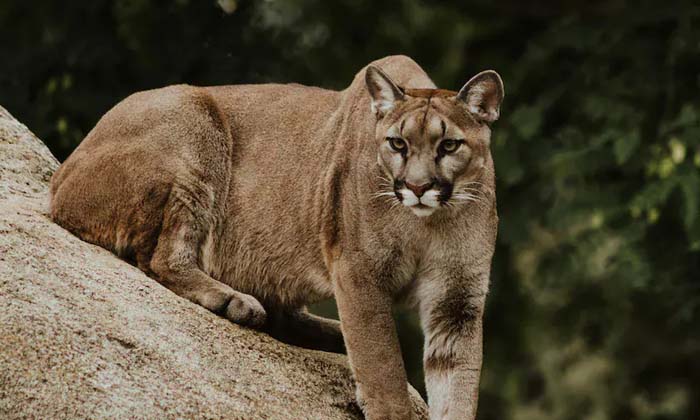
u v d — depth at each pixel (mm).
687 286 18484
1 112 12422
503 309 20578
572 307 20656
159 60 18641
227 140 11391
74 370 8758
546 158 18453
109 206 10867
